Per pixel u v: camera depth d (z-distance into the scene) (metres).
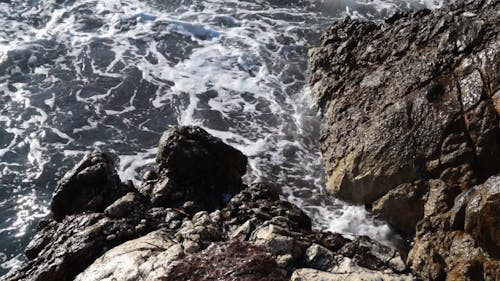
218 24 18.08
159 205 10.92
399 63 13.52
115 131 14.56
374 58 14.45
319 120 14.85
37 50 16.67
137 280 8.31
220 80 16.16
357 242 9.51
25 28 17.44
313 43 17.50
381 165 12.17
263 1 19.17
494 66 11.59
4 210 12.58
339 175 12.87
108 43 17.16
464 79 11.91
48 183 13.23
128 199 10.53
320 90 15.09
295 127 14.76
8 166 13.51
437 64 12.50
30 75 15.96
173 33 17.64
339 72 15.02
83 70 16.22
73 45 16.98
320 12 18.84
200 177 11.64
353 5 19.12
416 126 11.99
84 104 15.20
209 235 9.56
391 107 12.61
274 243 8.95
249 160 13.79
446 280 9.82
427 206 11.13
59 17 17.95
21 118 14.70
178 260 8.55
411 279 8.59
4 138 14.16
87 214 10.40
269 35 17.73
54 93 15.45
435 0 19.31
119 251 9.06
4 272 11.32
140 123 14.84
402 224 12.04
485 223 9.22
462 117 11.50
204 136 11.86
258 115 15.09
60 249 9.59
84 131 14.49
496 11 12.62
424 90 12.23
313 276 8.38
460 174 11.15
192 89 15.83
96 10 18.30
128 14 18.17
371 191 12.35
